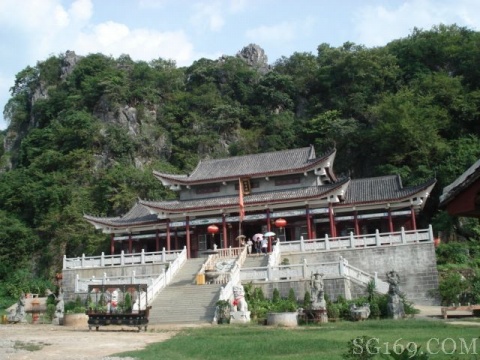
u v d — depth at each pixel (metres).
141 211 67.88
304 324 32.16
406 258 47.00
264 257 49.47
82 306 43.09
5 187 92.81
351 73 102.00
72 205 83.06
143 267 53.00
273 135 103.62
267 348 20.50
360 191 60.84
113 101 108.50
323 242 49.53
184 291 41.41
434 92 82.69
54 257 78.75
